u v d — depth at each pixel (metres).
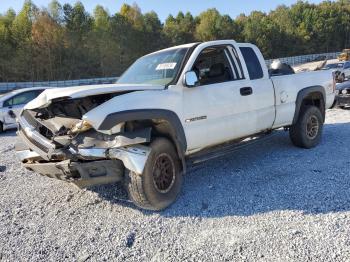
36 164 4.13
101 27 78.94
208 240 3.36
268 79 5.73
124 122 3.85
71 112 3.98
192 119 4.48
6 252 3.38
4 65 67.50
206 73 4.92
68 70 72.31
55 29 71.44
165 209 4.15
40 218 4.14
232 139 5.21
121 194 4.68
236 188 4.66
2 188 5.29
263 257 2.98
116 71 78.31
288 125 6.20
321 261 2.85
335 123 9.43
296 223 3.54
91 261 3.14
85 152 3.76
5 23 78.06
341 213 3.67
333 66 23.91
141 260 3.12
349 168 5.15
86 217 4.09
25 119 4.39
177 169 4.33
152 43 88.56
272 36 103.69
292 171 5.20
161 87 4.30
